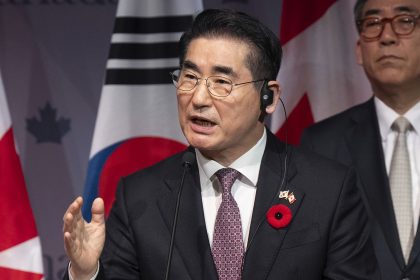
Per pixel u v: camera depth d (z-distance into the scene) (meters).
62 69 8.52
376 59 6.63
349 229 5.11
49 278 8.49
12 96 8.45
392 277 6.14
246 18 4.92
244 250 4.95
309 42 7.88
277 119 7.68
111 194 7.27
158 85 7.39
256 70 4.91
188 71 4.88
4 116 6.98
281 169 5.25
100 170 7.28
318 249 4.97
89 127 8.55
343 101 7.89
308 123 7.77
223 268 4.91
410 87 6.60
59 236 8.51
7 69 8.46
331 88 7.87
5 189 6.85
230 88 4.81
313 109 7.80
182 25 7.39
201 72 4.82
